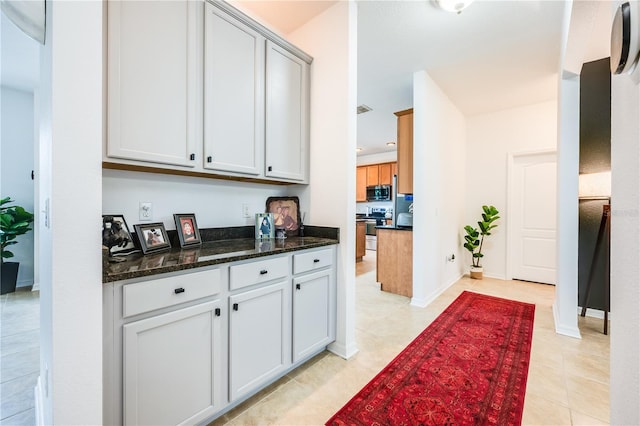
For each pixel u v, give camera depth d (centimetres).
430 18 219
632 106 55
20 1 98
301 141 217
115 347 104
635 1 51
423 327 252
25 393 158
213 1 161
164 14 143
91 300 97
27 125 360
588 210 280
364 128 513
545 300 324
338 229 205
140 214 162
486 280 415
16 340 217
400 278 348
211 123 161
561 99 237
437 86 337
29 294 325
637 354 52
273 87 195
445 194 371
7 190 348
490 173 432
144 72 135
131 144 131
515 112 411
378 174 746
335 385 168
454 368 186
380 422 139
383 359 198
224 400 138
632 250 55
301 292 179
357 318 273
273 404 152
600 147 271
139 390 110
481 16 216
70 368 93
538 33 236
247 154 180
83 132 95
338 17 204
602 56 265
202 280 129
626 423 57
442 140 358
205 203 192
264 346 157
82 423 95
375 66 291
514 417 143
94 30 96
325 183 213
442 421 140
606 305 239
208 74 159
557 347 215
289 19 221
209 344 132
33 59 285
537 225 401
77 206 94
